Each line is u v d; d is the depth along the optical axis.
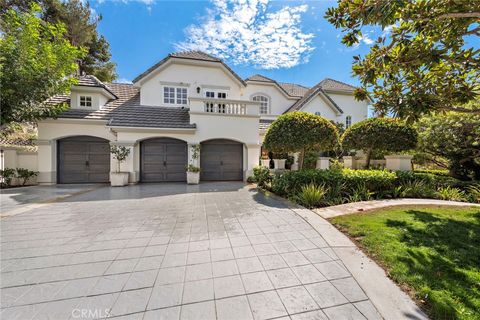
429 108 4.93
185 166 13.99
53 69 11.06
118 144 12.33
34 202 8.02
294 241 4.57
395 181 9.26
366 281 3.19
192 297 2.85
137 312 2.58
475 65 4.75
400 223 5.43
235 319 2.49
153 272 3.42
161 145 13.69
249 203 7.83
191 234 4.94
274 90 20.73
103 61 26.70
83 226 5.45
